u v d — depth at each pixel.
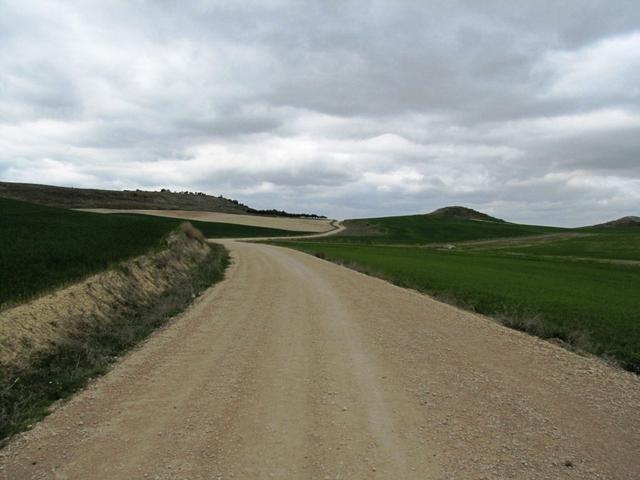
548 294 19.31
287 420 5.44
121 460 4.49
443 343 9.35
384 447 4.79
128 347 8.78
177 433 5.08
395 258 40.81
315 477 4.20
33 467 4.36
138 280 14.20
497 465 4.45
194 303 13.84
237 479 4.16
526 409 5.91
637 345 10.87
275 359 7.98
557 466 4.46
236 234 94.44
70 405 5.91
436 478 4.19
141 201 142.50
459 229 118.69
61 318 9.01
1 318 7.85
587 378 7.36
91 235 21.38
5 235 18.30
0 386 6.30
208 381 6.82
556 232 126.94
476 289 19.97
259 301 14.23
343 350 8.61
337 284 18.89
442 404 6.00
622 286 24.58
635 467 4.51
